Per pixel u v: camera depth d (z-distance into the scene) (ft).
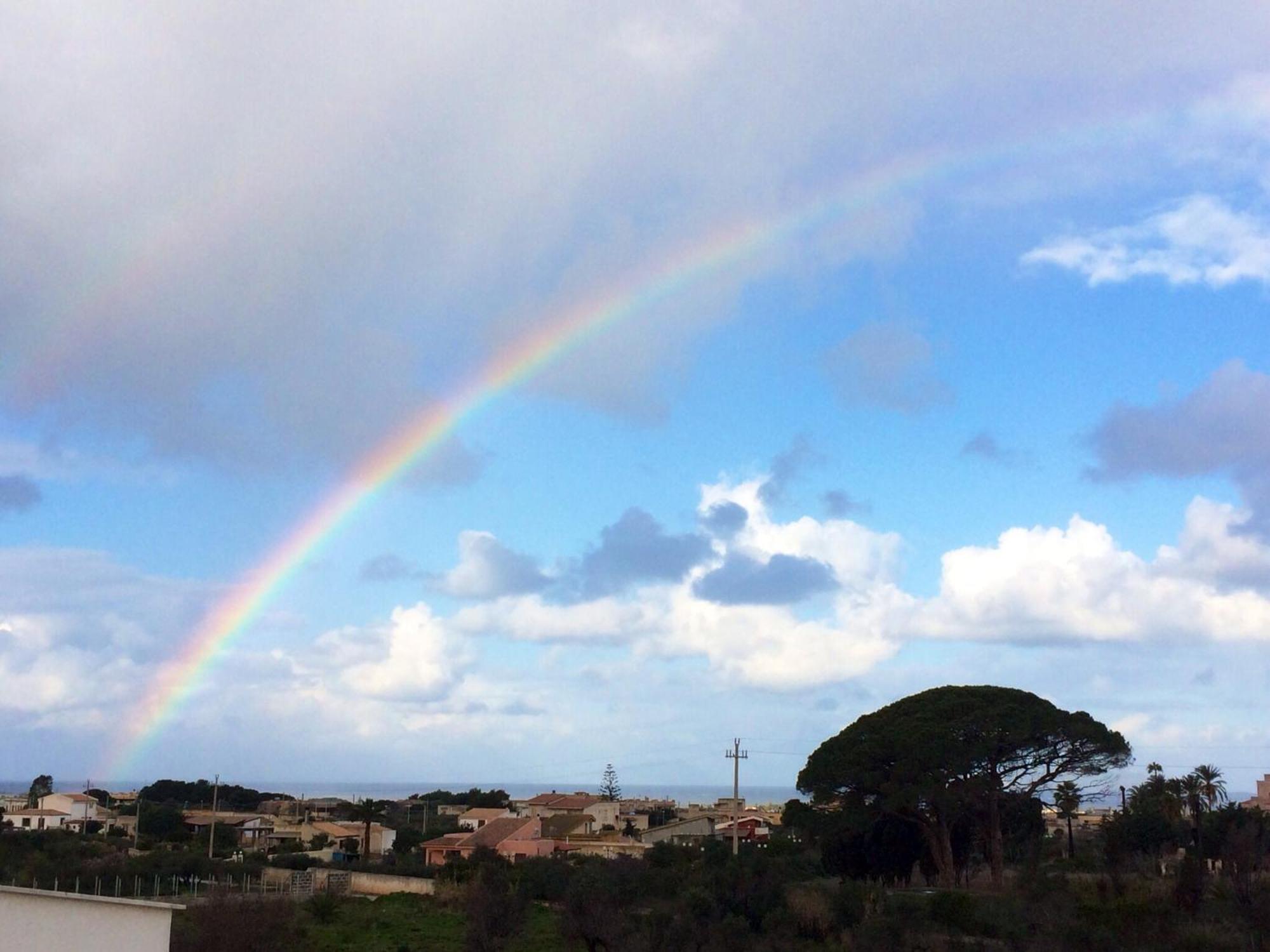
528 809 439.63
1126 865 195.11
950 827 194.29
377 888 224.33
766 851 232.94
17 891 62.39
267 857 278.26
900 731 190.60
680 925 123.65
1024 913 132.05
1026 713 188.85
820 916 133.90
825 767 197.47
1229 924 125.70
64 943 63.52
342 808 492.54
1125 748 190.90
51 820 369.71
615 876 159.22
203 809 447.83
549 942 138.00
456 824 401.29
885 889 176.24
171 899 184.75
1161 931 120.98
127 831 349.00
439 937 148.25
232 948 123.75
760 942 126.62
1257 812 246.27
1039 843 213.87
